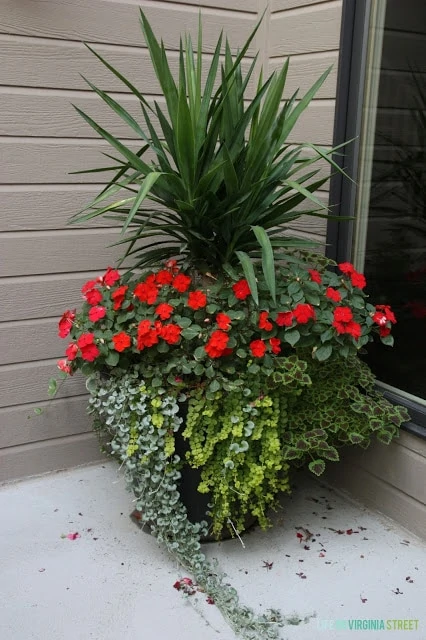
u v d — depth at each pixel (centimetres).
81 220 177
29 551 193
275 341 179
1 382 223
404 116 214
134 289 190
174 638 160
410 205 213
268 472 185
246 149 187
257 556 193
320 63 225
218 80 245
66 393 235
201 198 179
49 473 238
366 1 203
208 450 176
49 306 227
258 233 172
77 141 221
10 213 214
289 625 165
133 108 229
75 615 167
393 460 208
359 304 192
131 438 181
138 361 185
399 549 198
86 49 215
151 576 183
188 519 188
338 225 223
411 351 211
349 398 195
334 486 234
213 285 190
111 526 207
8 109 207
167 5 228
